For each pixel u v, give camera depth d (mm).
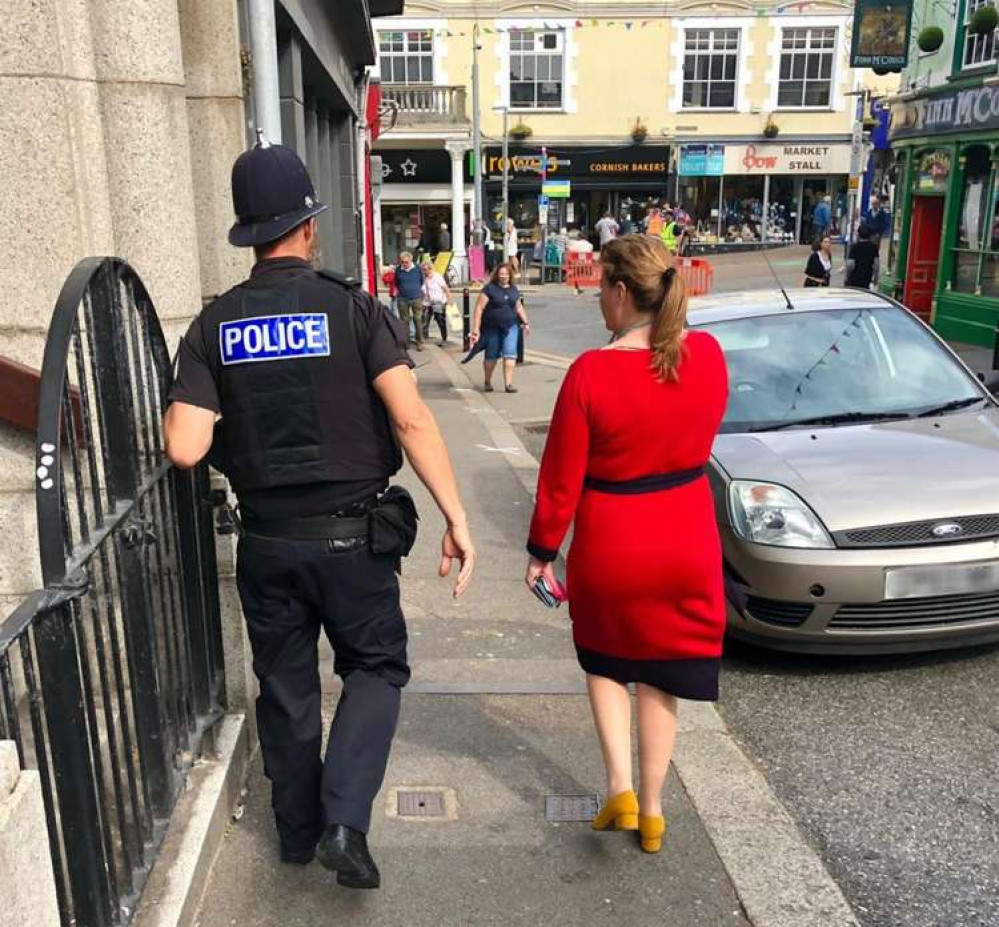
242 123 3561
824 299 5934
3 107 3025
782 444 4738
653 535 2801
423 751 3631
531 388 13164
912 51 16344
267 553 2627
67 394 2131
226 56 3488
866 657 4578
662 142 33062
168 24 3205
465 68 32406
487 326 12742
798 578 4125
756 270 27234
